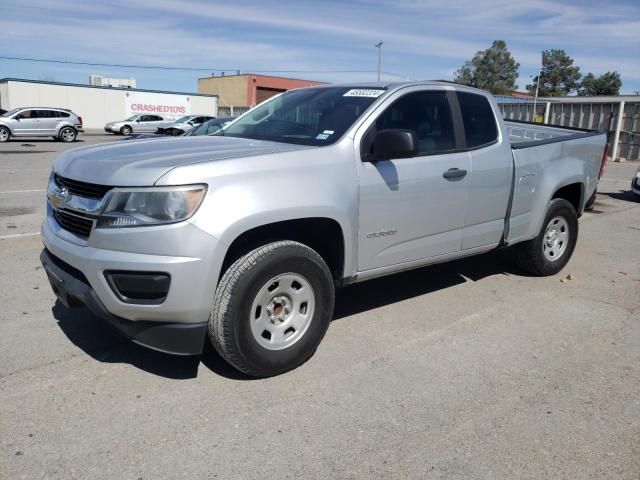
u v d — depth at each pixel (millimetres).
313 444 2891
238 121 4906
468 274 5879
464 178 4492
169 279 3035
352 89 4441
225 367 3678
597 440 2990
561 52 90312
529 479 2674
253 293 3275
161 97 43562
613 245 7465
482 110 4840
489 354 3992
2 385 3375
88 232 3242
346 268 3848
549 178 5395
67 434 2914
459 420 3143
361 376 3611
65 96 40000
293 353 3555
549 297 5238
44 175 13273
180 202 3033
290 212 3361
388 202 3971
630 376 3713
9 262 5910
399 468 2725
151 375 3545
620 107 20047
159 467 2684
